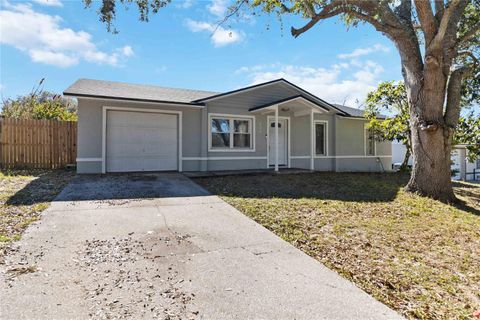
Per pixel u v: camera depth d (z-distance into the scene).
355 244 4.19
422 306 2.68
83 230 4.29
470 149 12.93
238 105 12.08
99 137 9.85
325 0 8.91
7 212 4.90
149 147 10.65
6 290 2.60
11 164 10.39
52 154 10.92
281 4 8.55
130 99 9.68
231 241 4.13
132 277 2.95
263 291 2.79
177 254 3.60
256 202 6.40
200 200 6.49
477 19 9.62
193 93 13.07
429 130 7.64
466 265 3.63
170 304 2.50
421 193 7.80
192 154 11.30
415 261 3.70
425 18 7.52
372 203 6.77
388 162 16.56
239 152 12.14
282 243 4.12
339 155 14.76
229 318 2.34
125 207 5.66
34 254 3.38
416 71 8.12
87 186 7.41
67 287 2.70
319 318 2.39
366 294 2.83
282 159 13.43
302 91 13.49
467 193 9.39
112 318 2.27
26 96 16.56
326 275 3.20
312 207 6.14
